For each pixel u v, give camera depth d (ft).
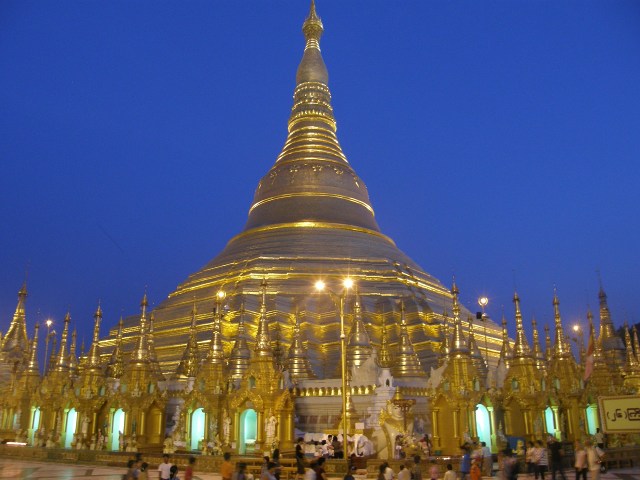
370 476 124.67
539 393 153.17
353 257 266.77
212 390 166.09
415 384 187.32
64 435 185.98
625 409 63.82
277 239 280.51
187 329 236.43
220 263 280.72
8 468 147.33
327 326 229.25
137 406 170.60
